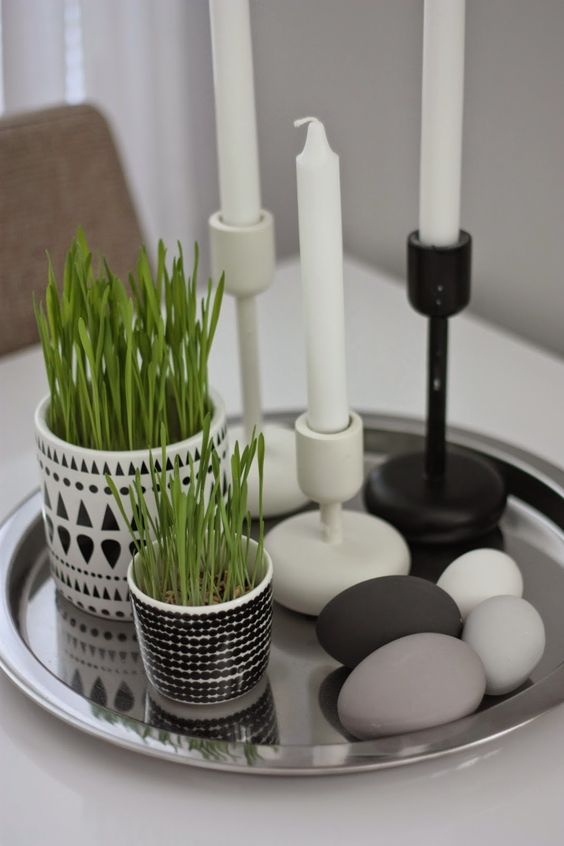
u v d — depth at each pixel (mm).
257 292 702
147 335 587
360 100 1060
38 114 1005
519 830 476
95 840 478
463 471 713
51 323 579
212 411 617
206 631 517
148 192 1464
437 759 514
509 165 941
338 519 637
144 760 522
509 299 1007
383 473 720
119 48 1359
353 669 562
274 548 641
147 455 568
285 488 709
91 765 520
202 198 1498
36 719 550
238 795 500
